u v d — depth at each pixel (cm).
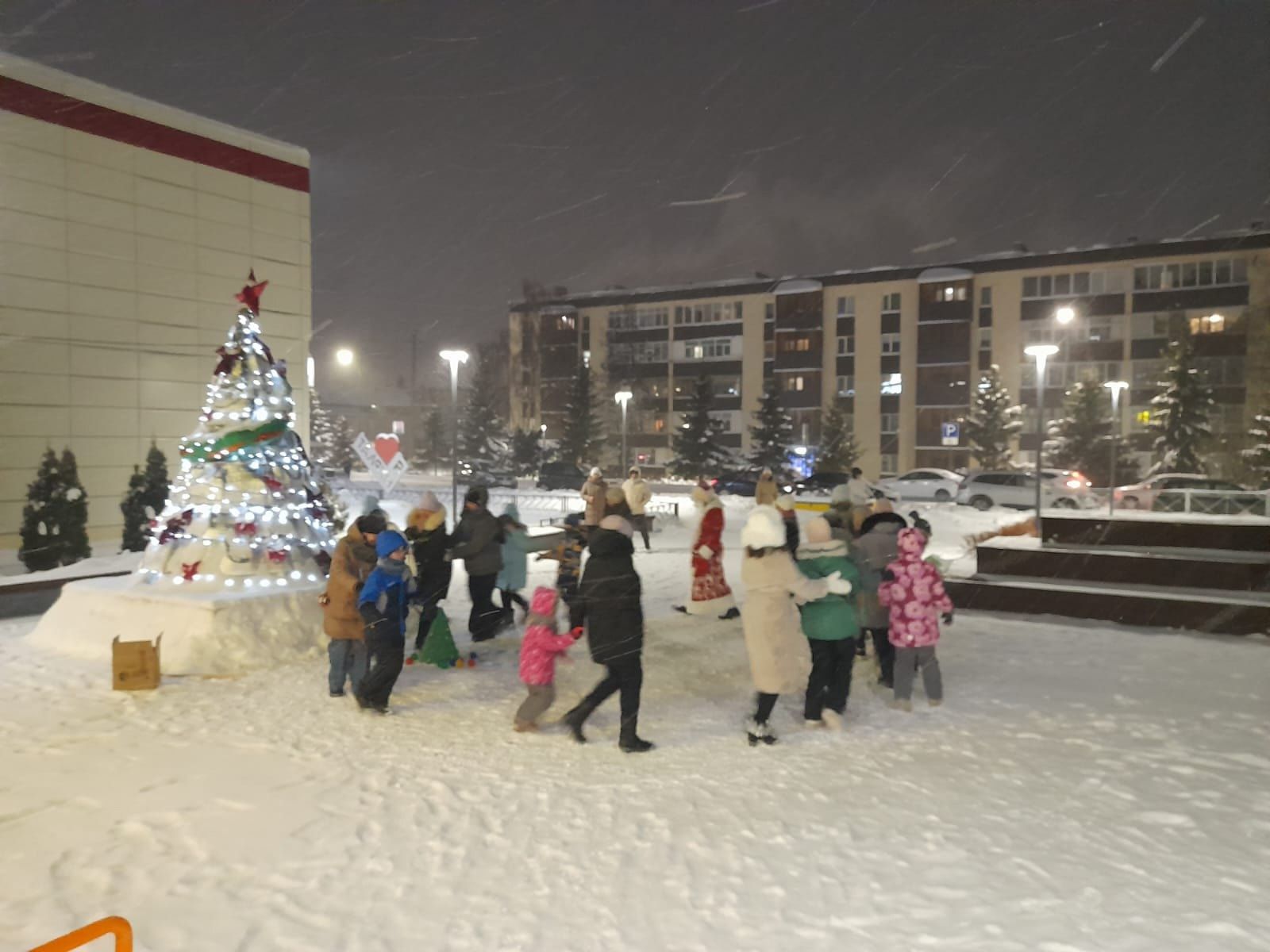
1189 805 456
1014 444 4866
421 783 491
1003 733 583
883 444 5266
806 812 448
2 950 323
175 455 1808
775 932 334
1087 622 980
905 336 5206
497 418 5603
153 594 805
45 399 1609
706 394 4853
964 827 429
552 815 446
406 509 2445
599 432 5366
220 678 722
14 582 1098
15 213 1559
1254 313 4425
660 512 2259
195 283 1839
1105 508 2577
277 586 842
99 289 1681
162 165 1773
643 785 488
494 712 632
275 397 951
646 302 6062
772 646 554
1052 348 1861
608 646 536
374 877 381
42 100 1587
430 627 786
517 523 903
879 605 684
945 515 2422
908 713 632
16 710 632
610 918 345
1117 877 376
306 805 459
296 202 2030
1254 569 955
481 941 328
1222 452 4028
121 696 668
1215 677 737
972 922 340
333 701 659
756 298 5762
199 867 391
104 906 356
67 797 471
